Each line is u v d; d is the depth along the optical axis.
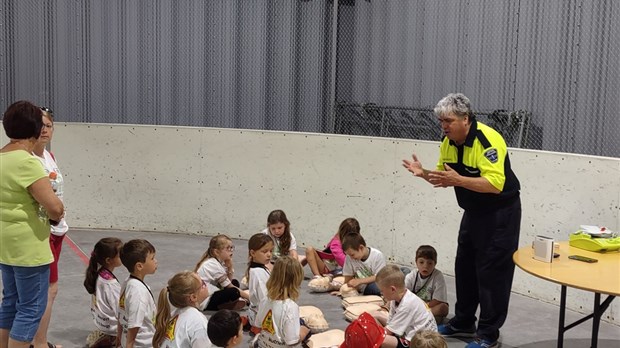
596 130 5.67
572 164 4.98
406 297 3.92
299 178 6.73
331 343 4.04
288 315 3.63
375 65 7.05
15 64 7.58
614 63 5.53
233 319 3.14
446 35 6.57
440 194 5.89
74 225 7.41
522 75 6.11
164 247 6.66
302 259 5.80
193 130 7.12
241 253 6.51
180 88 7.68
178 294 3.38
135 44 7.65
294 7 7.33
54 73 7.64
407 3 6.80
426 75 6.75
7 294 3.40
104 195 7.37
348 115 7.17
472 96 6.45
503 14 6.18
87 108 7.71
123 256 3.74
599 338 4.47
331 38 7.21
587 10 5.66
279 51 7.43
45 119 3.66
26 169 3.21
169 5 7.59
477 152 3.98
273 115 7.53
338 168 6.51
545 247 3.67
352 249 5.00
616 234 4.34
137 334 3.72
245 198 7.00
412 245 6.11
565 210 5.04
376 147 6.28
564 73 5.83
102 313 4.05
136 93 7.71
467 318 4.45
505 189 4.04
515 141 6.14
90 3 7.59
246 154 6.95
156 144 7.23
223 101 7.65
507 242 4.09
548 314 4.92
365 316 3.59
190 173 7.18
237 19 7.51
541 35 5.96
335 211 6.55
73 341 4.25
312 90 7.36
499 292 4.15
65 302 4.97
